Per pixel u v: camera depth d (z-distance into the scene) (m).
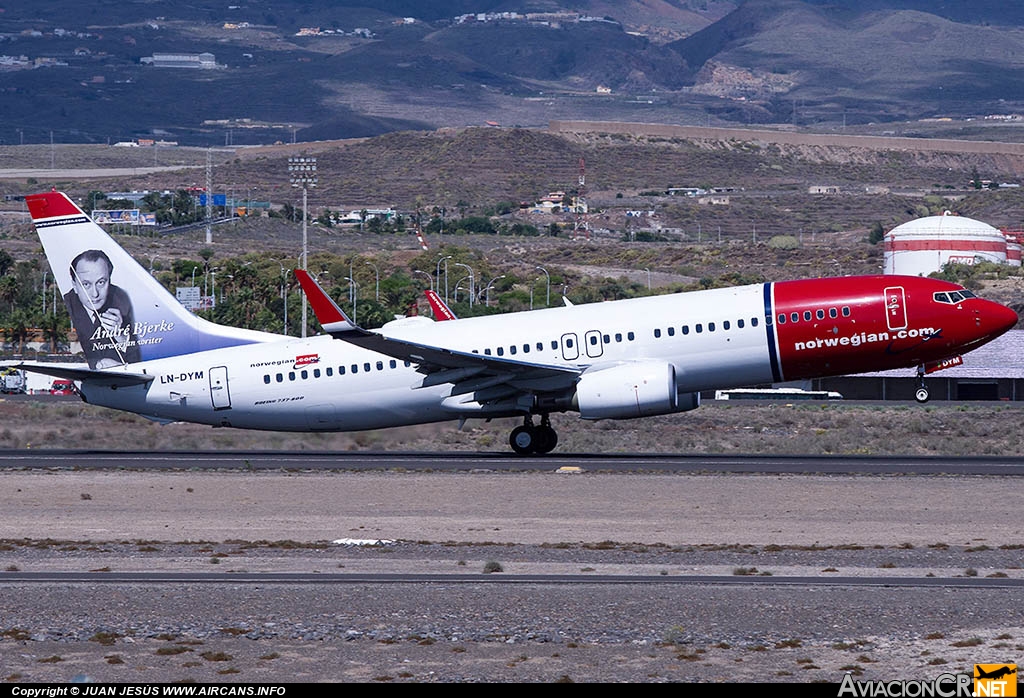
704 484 164.25
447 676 82.31
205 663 85.12
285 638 90.88
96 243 196.00
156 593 104.19
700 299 188.25
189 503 153.75
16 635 91.56
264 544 127.56
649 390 180.62
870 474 172.12
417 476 172.38
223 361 194.62
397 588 105.81
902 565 116.62
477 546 126.44
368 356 191.50
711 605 99.56
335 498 156.25
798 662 85.12
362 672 83.25
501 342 188.00
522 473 174.38
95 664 85.00
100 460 192.38
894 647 88.38
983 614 96.62
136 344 196.88
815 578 110.00
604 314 189.00
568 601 101.06
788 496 155.50
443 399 191.12
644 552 123.44
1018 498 153.38
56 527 139.12
